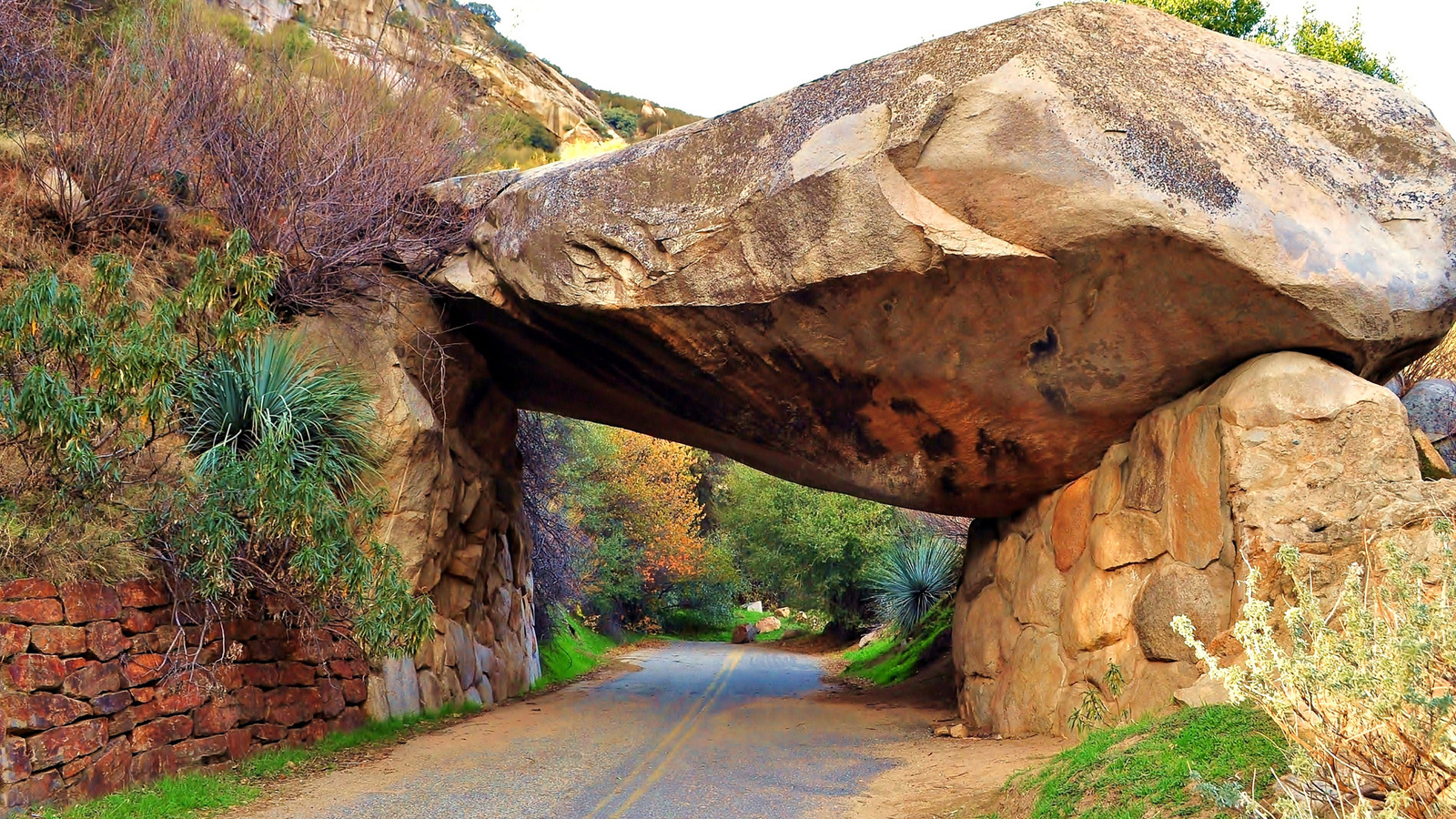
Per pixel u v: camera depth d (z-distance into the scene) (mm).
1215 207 7656
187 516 7160
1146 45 8273
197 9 12391
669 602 36719
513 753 8820
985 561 11305
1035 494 10273
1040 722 9461
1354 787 3689
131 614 6742
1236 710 5953
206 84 10734
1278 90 8305
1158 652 8117
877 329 8898
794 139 8625
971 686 11023
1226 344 8133
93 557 6629
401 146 11266
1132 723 7621
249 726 7855
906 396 9477
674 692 14969
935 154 8109
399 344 10547
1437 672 3584
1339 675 3627
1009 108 7914
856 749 9391
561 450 19656
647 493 31156
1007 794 6566
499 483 13547
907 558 19938
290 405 8781
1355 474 7340
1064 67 8016
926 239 8117
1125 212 7684
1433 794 3537
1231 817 4570
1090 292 8195
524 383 12453
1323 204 7840
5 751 5508
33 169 9641
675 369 10125
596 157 10023
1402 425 7371
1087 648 8992
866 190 8234
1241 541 7516
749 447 11102
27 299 6539
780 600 45469
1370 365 8055
